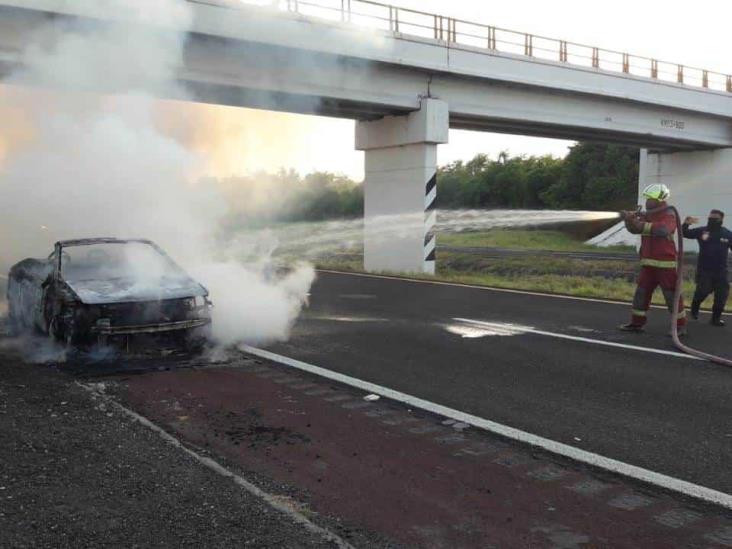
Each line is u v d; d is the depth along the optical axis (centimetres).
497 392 578
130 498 339
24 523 307
